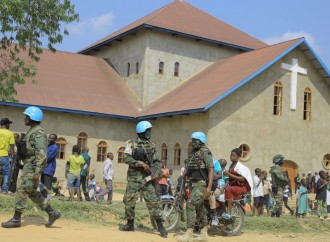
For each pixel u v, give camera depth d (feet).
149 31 112.06
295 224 45.88
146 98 109.60
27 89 97.66
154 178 33.50
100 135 101.76
